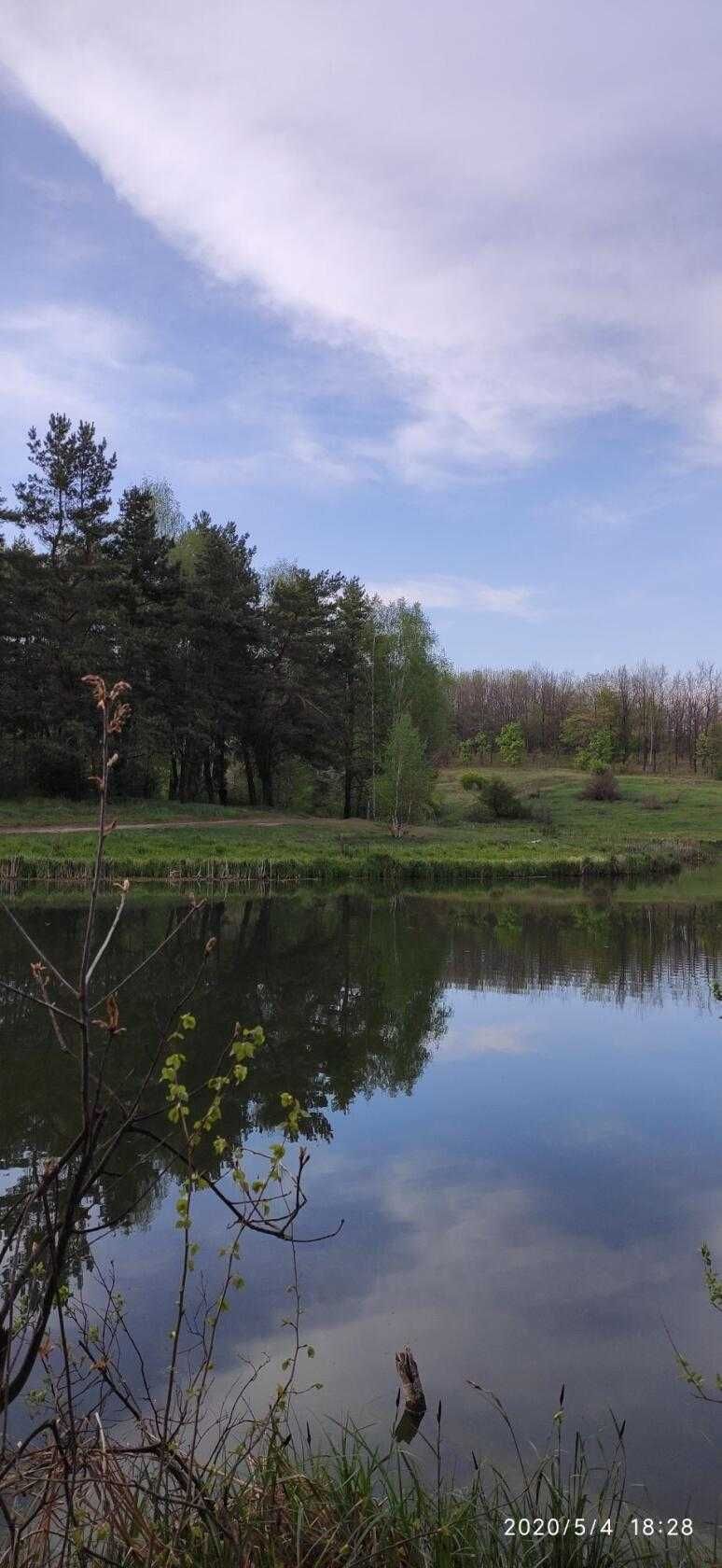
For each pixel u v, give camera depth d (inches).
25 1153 328.5
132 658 1871.3
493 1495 161.9
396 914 1162.0
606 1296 241.6
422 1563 135.6
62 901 1117.1
